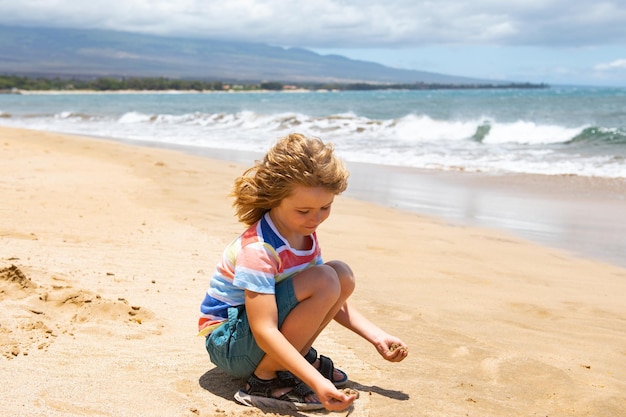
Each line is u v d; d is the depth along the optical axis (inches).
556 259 226.7
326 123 866.8
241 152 577.6
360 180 412.5
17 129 692.7
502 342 137.2
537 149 595.8
